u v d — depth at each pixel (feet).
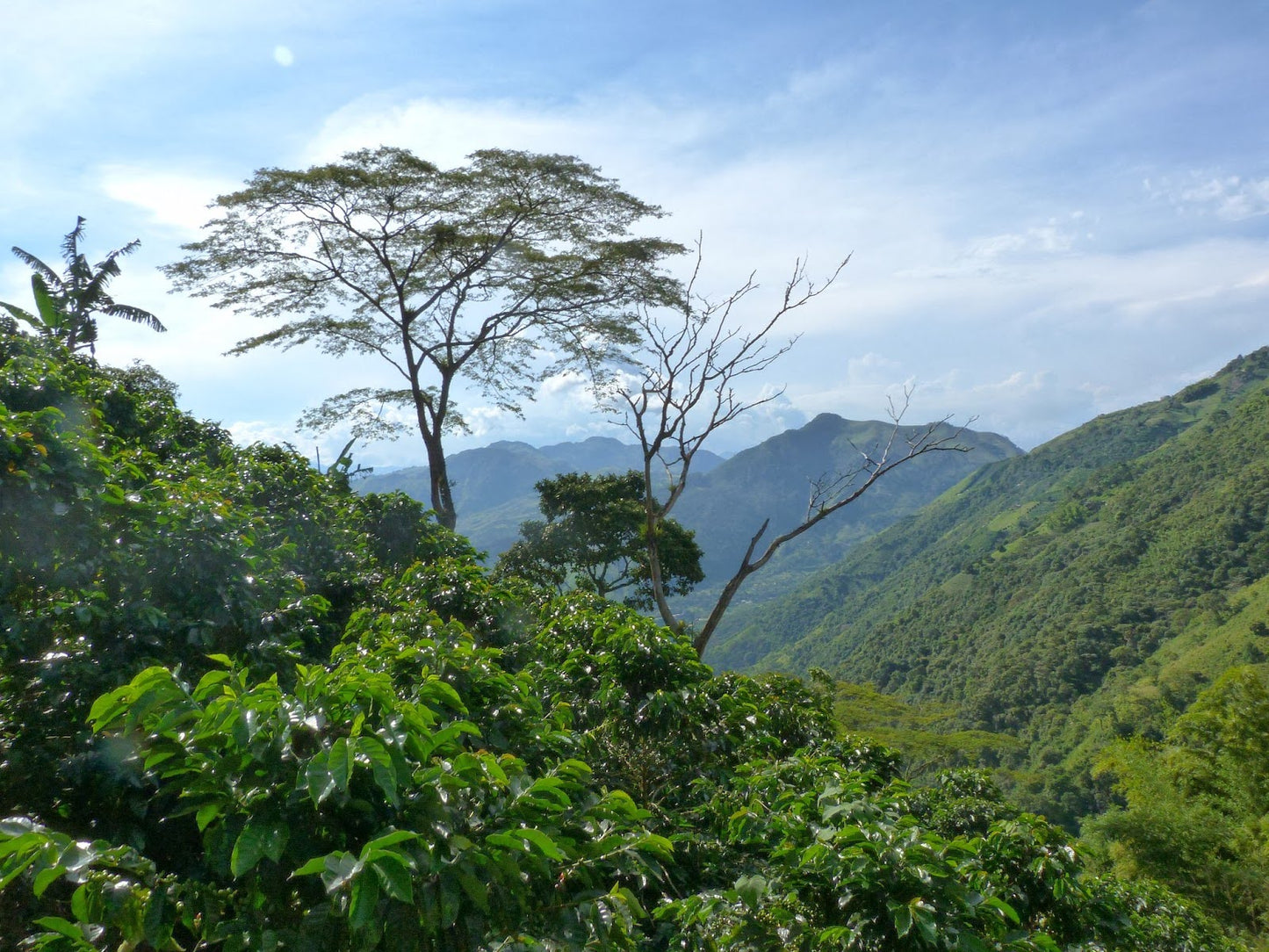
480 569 29.35
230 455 33.40
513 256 61.98
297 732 9.90
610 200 60.08
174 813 9.48
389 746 9.72
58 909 11.39
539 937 9.80
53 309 43.80
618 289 63.52
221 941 9.50
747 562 49.19
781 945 13.32
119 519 17.46
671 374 51.60
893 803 15.03
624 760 20.98
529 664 24.67
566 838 10.46
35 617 15.28
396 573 31.48
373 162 56.13
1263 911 75.10
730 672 28.63
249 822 8.96
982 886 14.80
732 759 23.07
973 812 26.22
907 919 11.44
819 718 30.45
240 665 17.44
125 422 30.60
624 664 24.12
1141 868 81.05
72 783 12.87
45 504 15.16
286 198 55.88
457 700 12.40
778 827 14.53
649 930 16.61
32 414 15.92
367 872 8.33
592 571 95.96
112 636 16.01
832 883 13.05
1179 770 99.40
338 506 33.37
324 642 24.30
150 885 8.91
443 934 9.14
